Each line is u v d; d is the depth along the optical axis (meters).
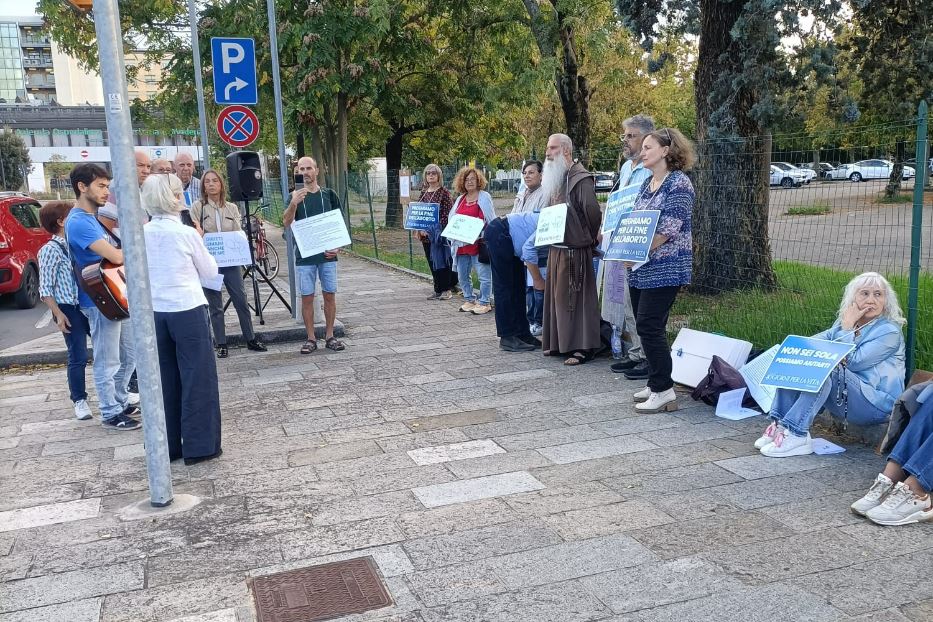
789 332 6.20
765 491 4.06
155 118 24.42
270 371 7.21
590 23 14.08
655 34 9.60
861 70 8.37
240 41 8.59
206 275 4.84
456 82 24.05
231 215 8.06
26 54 111.88
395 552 3.51
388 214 22.27
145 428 4.10
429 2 20.16
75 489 4.52
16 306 12.19
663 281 5.19
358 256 18.55
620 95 32.25
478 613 2.97
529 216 7.43
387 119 25.77
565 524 3.74
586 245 6.68
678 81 36.41
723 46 8.85
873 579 3.13
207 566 3.46
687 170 5.32
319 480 4.46
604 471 4.43
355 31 17.95
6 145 63.06
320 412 5.85
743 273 6.98
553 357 7.32
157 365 4.07
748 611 2.92
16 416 6.13
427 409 5.82
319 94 18.34
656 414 5.50
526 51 18.11
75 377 5.91
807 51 7.74
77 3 4.35
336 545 3.61
